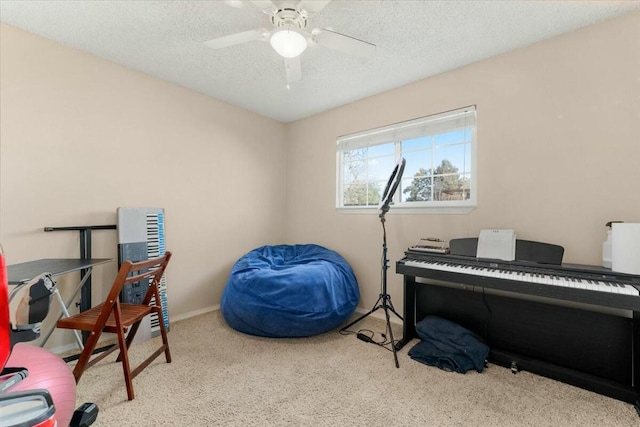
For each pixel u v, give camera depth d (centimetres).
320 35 161
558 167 198
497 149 223
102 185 232
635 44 173
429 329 212
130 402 154
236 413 147
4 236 189
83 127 222
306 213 367
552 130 200
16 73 193
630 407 151
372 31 194
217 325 264
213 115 309
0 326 54
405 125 277
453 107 245
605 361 170
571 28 190
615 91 179
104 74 232
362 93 296
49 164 206
